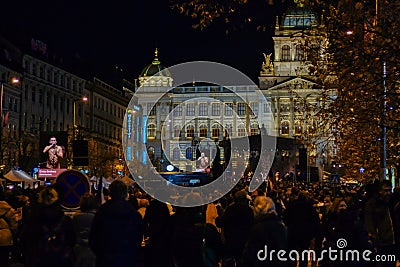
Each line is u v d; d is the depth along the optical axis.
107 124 143.25
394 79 26.89
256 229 11.77
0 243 17.97
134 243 12.33
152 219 16.48
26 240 13.32
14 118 95.75
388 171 48.00
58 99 114.12
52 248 12.49
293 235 18.88
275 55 174.25
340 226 14.26
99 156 108.69
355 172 63.19
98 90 136.25
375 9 24.11
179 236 14.61
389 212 16.98
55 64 112.94
